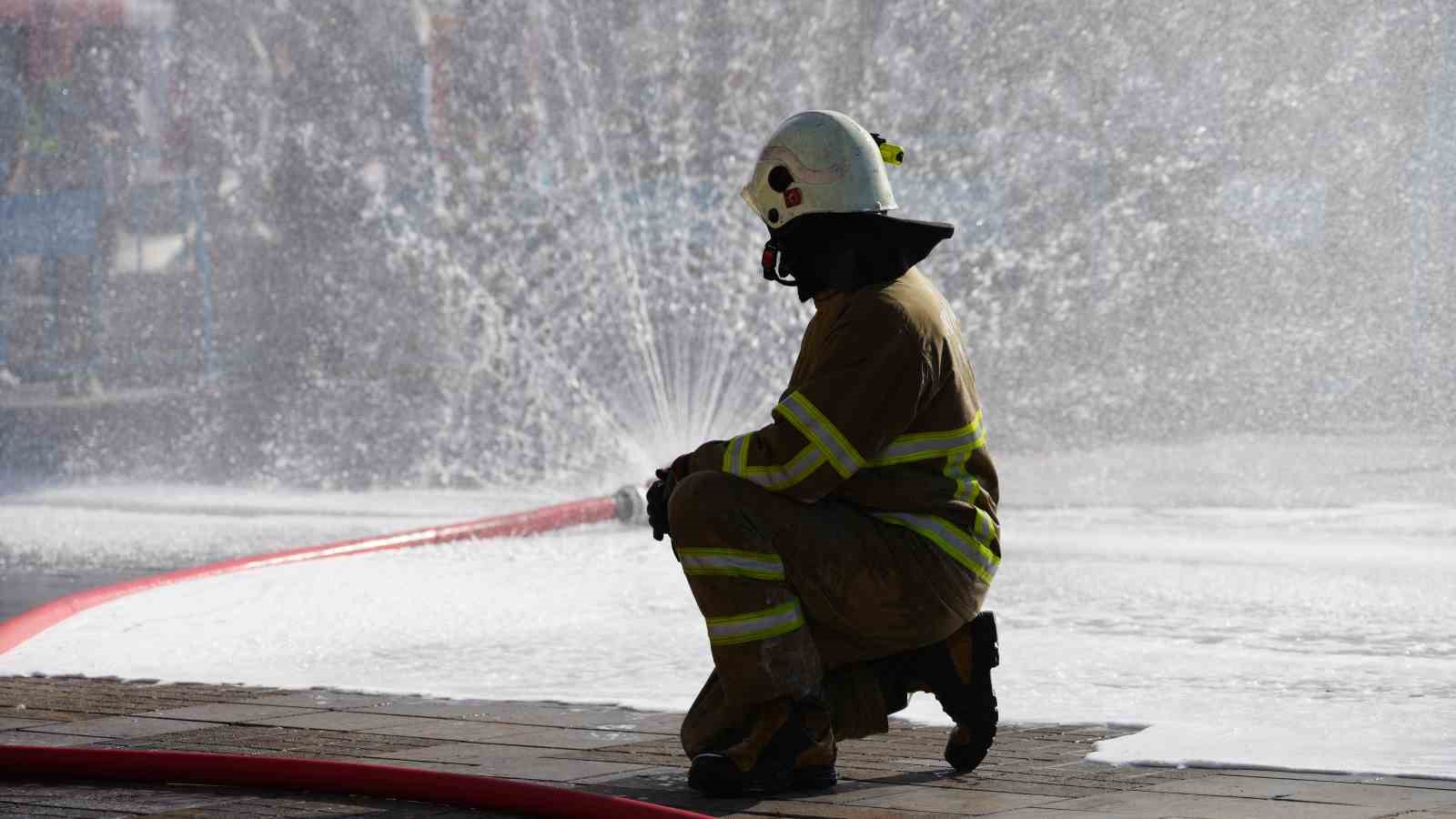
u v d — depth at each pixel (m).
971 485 9.20
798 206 9.08
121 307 42.22
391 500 27.23
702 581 8.83
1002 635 14.44
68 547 21.77
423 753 9.88
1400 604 15.99
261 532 23.14
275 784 8.91
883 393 8.78
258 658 13.59
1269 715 10.84
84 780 9.23
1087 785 8.87
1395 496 25.61
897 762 9.64
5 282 42.53
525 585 17.00
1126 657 13.24
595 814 7.97
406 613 15.41
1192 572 18.34
